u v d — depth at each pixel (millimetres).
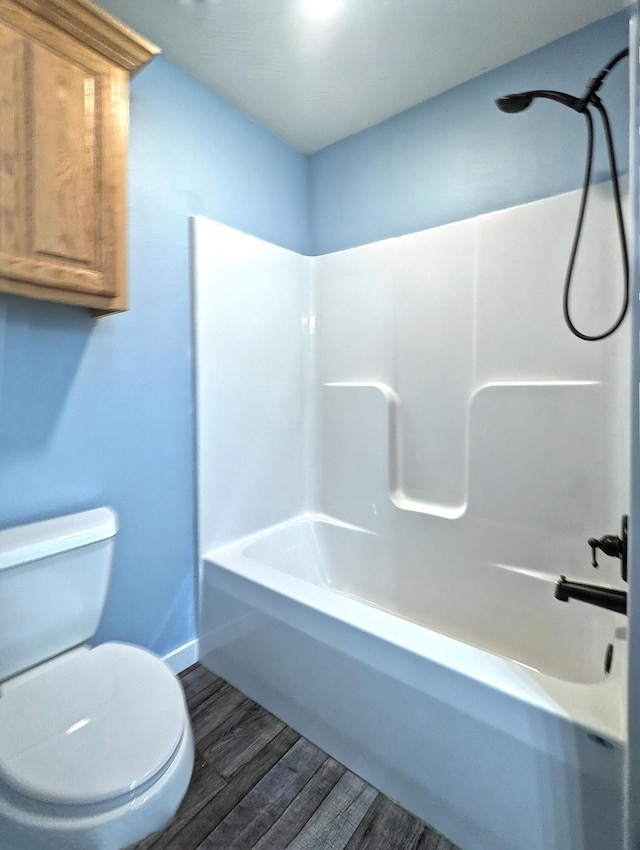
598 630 1331
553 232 1488
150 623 1555
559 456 1475
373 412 1923
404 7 1348
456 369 1711
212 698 1512
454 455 1727
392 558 1869
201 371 1650
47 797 723
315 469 2158
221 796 1166
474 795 978
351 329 2023
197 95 1657
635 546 704
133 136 1454
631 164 700
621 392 1364
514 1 1342
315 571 2037
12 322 1186
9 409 1188
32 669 1095
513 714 906
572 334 1455
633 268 688
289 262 2035
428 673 1028
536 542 1521
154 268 1519
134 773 768
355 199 2037
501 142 1631
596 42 1436
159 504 1564
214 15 1358
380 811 1115
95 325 1361
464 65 1611
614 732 798
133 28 1405
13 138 953
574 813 842
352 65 1598
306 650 1298
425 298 1784
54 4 984
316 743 1309
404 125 1866
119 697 932
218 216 1743
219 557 1650
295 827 1088
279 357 1989
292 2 1319
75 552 1159
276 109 1840
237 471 1805
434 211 1805
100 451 1389
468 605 1658
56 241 1030
